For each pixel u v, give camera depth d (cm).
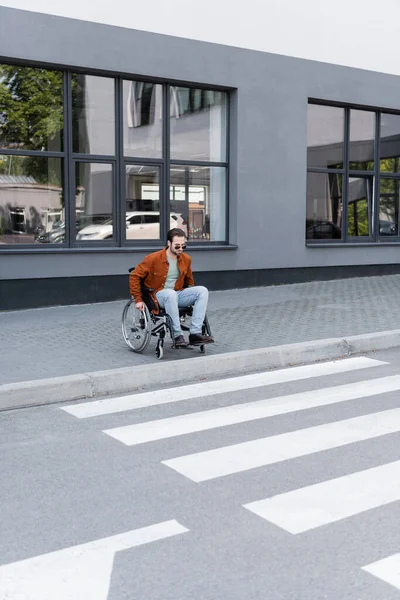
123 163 1197
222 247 1297
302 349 807
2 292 1084
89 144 1164
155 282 773
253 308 1105
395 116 1562
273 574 318
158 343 753
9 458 480
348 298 1216
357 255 1501
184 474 446
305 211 1410
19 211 1109
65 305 1141
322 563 328
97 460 474
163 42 1196
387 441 510
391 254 1561
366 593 301
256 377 729
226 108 1316
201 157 1296
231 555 336
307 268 1429
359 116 1505
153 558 334
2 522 376
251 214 1334
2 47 1048
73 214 1153
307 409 599
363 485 425
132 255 1198
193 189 1292
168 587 307
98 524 373
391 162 1567
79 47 1113
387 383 693
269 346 806
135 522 375
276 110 1346
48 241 1138
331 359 826
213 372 737
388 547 343
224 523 372
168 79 1214
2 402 609
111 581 312
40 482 435
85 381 654
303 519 377
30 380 648
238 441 512
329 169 1465
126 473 449
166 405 618
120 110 1186
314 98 1402
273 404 616
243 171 1316
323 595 300
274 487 423
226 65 1273
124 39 1155
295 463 465
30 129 1109
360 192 1526
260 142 1331
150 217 1238
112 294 1188
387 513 384
